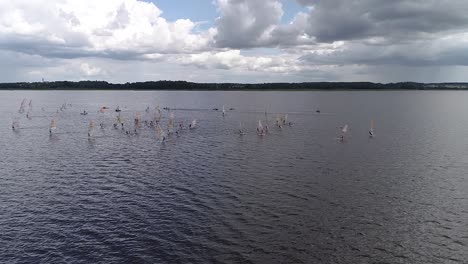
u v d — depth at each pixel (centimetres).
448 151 10106
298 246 4638
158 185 6962
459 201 6153
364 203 6041
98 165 8519
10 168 8206
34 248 4581
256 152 10019
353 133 13562
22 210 5719
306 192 6562
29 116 19662
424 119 18825
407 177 7512
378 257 4419
